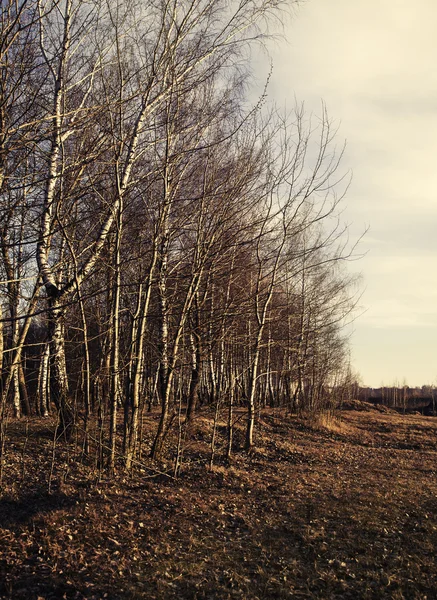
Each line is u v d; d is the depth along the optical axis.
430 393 61.44
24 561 6.63
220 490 10.52
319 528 8.39
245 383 24.44
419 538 8.15
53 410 17.50
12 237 7.96
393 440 23.34
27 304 8.98
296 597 6.13
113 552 7.10
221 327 13.11
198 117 10.85
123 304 13.01
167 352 12.80
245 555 7.30
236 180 11.79
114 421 10.88
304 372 24.88
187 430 15.10
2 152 5.48
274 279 14.54
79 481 9.91
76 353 13.02
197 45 9.88
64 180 8.45
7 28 5.69
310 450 17.22
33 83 7.28
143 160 11.08
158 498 9.52
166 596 5.99
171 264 12.30
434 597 6.20
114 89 9.32
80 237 11.11
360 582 6.55
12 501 8.74
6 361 10.03
